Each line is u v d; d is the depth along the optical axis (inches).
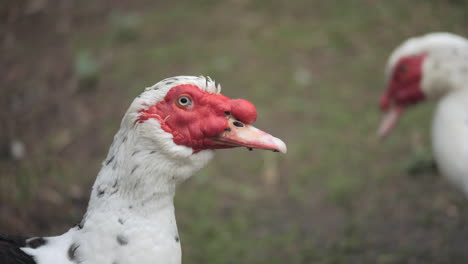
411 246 222.8
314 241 227.6
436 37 195.3
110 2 406.6
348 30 372.8
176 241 111.8
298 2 402.0
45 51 353.7
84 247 108.0
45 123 295.1
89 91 319.6
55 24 379.9
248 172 268.7
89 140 282.5
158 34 368.5
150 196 108.2
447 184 256.2
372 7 395.2
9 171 255.8
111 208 108.0
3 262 109.2
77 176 258.2
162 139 107.4
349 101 316.2
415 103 209.2
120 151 109.0
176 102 110.0
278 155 278.1
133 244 106.7
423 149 275.4
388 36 370.3
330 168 269.7
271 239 228.7
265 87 321.1
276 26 377.1
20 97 314.5
